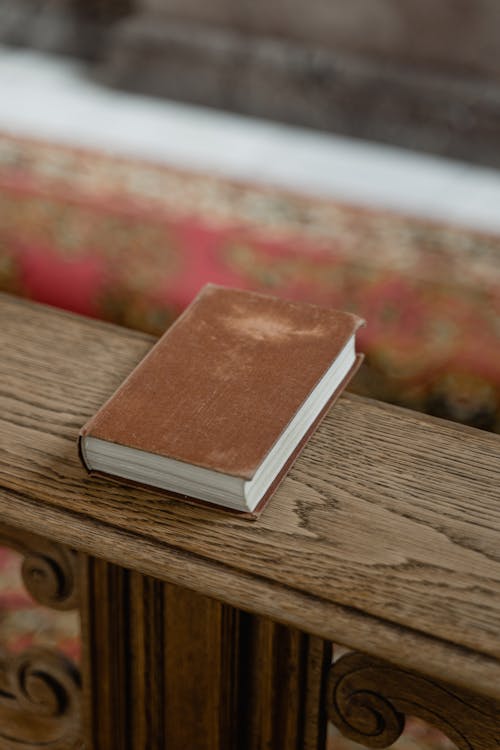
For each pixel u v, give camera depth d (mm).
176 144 3865
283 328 1176
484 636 931
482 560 1000
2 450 1105
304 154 3883
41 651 1272
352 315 1198
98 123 4012
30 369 1225
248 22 4207
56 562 1146
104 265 2922
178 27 4301
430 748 1645
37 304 1339
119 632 1150
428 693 1011
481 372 2498
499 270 2916
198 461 1000
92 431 1035
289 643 1067
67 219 3115
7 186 3291
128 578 1109
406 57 4043
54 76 4465
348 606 957
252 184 3506
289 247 3010
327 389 1162
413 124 4012
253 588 973
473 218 3387
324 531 1024
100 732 1251
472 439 1149
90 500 1052
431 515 1047
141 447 1019
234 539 1012
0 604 1955
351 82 4059
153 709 1196
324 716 1121
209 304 1216
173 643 1126
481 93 3918
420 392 2488
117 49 4383
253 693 1138
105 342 1278
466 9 3877
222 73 4223
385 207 3410
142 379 1102
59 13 4590
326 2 4047
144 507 1045
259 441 1025
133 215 3141
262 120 4195
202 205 3268
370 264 2922
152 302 2799
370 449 1127
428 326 2635
